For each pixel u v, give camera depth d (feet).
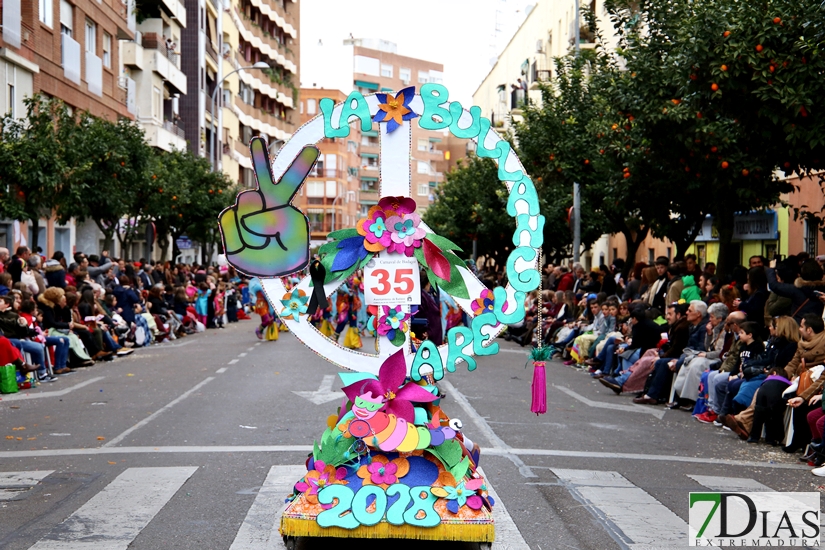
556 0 178.81
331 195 361.71
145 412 40.96
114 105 125.90
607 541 22.39
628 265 90.99
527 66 211.61
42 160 71.46
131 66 136.67
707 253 103.19
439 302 32.76
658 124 54.29
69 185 76.02
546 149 92.94
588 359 64.28
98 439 34.55
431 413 21.36
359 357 21.66
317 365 61.16
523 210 21.59
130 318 77.61
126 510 24.44
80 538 21.94
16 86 91.61
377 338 21.76
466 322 43.86
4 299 52.95
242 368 59.26
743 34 46.47
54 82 101.71
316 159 21.59
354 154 392.47
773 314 43.73
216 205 141.90
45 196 73.51
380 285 21.74
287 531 19.98
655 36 58.95
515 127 99.14
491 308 21.57
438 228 167.73
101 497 25.76
